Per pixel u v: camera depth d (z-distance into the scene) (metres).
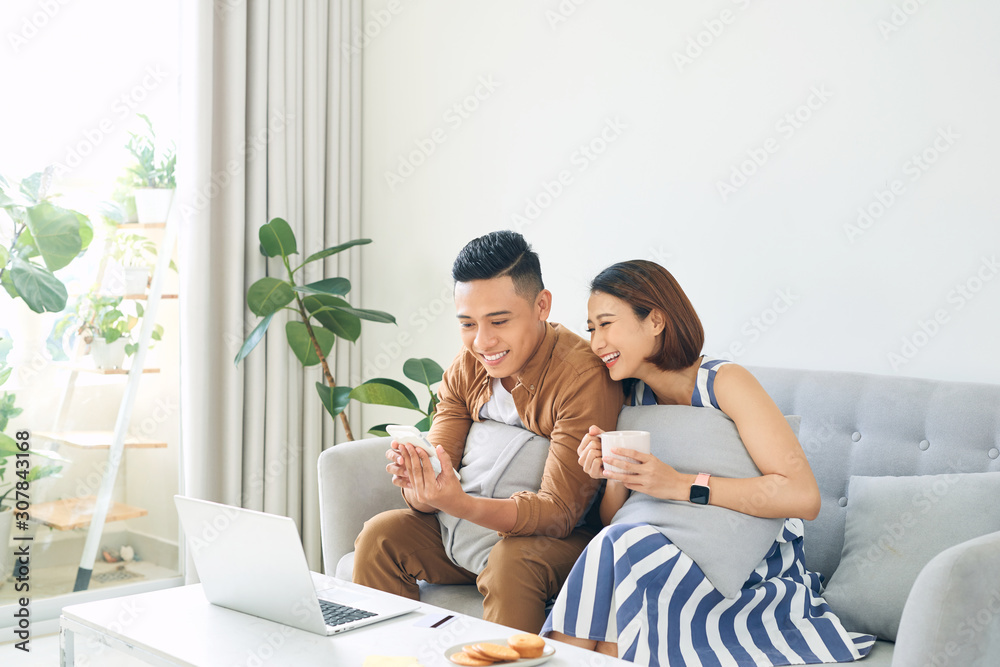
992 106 1.79
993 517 1.46
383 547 1.72
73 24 2.74
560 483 1.61
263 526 1.29
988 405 1.62
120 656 1.47
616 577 1.36
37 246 2.65
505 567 1.53
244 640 1.27
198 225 2.77
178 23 2.94
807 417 1.85
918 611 1.16
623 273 1.62
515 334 1.65
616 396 1.68
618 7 2.46
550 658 1.17
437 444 1.85
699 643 1.36
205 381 2.80
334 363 3.17
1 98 2.60
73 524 2.74
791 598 1.48
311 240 3.07
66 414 2.73
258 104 2.92
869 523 1.61
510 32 2.75
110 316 2.81
